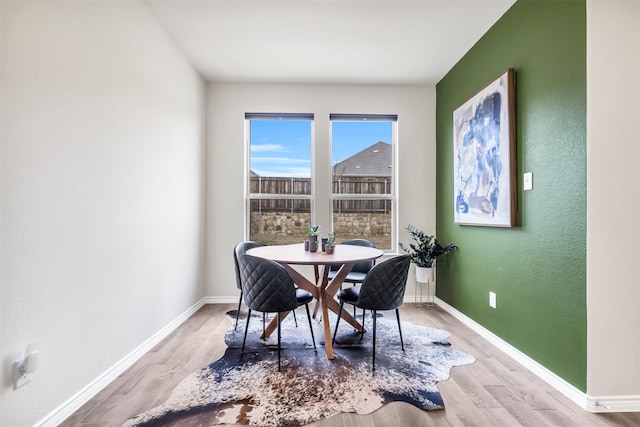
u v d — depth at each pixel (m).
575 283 1.71
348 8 2.32
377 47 2.87
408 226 3.58
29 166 1.35
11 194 1.28
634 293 1.62
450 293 3.26
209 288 3.60
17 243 1.30
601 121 1.62
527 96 2.10
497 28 2.46
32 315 1.37
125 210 2.04
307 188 3.79
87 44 1.69
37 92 1.39
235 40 2.75
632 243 1.62
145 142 2.29
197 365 2.07
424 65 3.22
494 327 2.46
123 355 2.02
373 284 2.04
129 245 2.09
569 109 1.74
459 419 1.54
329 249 2.44
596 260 1.62
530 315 2.05
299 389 1.78
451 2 2.25
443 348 2.35
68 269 1.56
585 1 1.63
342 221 3.80
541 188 1.96
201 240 3.45
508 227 2.28
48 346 1.45
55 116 1.48
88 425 1.49
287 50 2.92
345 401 1.67
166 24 2.51
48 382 1.44
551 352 1.87
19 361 1.31
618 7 1.62
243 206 3.63
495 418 1.54
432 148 3.71
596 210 1.62
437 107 3.66
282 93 3.64
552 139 1.87
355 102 3.68
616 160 1.62
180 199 2.90
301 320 2.97
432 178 3.71
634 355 1.62
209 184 3.59
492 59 2.53
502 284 2.36
